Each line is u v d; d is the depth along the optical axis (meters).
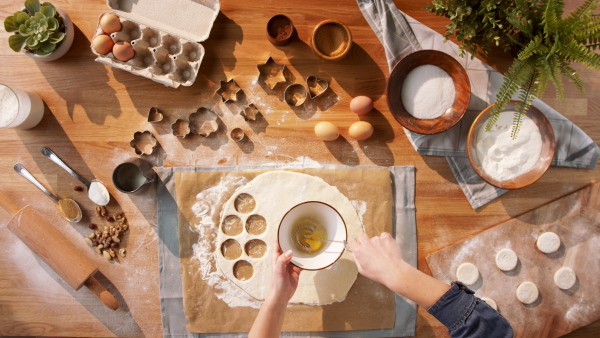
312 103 1.40
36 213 1.33
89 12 1.39
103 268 1.39
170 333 1.38
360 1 1.37
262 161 1.40
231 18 1.38
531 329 1.35
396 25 1.36
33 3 1.32
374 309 1.36
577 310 1.35
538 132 1.29
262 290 1.35
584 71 1.37
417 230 1.39
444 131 1.30
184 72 1.39
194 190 1.38
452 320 0.95
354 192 1.37
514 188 1.26
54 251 1.31
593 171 1.37
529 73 1.11
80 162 1.40
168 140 1.40
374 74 1.39
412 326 1.37
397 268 1.04
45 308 1.40
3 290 1.40
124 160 1.40
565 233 1.37
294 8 1.38
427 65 1.31
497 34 1.22
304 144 1.40
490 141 1.31
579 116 1.38
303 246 1.21
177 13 1.35
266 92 1.40
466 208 1.38
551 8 1.03
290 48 1.39
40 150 1.40
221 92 1.39
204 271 1.37
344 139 1.39
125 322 1.39
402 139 1.39
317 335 1.37
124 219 1.39
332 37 1.34
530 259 1.37
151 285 1.39
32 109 1.35
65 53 1.39
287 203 1.37
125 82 1.40
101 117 1.40
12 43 1.29
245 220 1.37
